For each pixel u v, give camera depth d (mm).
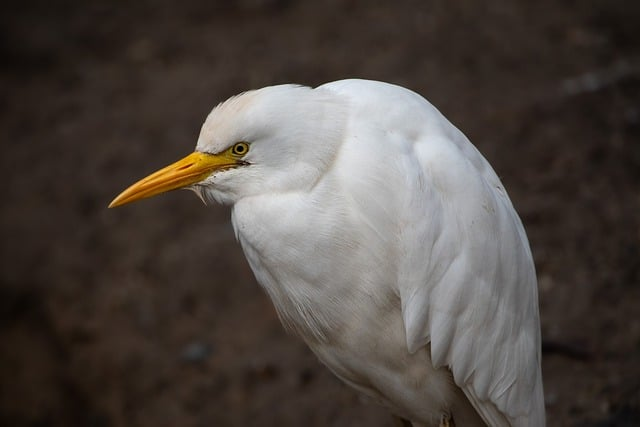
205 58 14984
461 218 5750
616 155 11109
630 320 9031
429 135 5824
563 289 9547
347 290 5852
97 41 16312
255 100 5570
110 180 13258
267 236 5711
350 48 14055
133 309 11688
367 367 6297
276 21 15492
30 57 16188
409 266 5703
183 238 12211
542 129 11625
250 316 11125
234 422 10156
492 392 6125
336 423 9539
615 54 12969
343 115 5680
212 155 5758
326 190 5617
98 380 11344
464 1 14742
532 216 10398
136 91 14734
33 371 11914
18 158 14172
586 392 8312
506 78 12734
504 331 6027
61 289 12180
